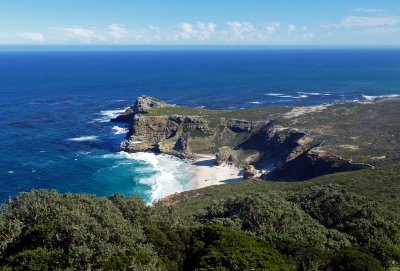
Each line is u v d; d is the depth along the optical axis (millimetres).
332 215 45281
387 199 57812
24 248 31359
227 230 34531
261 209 41625
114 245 29891
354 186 67938
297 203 48469
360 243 38312
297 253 32531
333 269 31500
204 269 28078
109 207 35656
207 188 91375
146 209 39281
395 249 34656
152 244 31766
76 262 27328
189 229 35938
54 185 95500
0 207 37969
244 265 28359
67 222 30750
